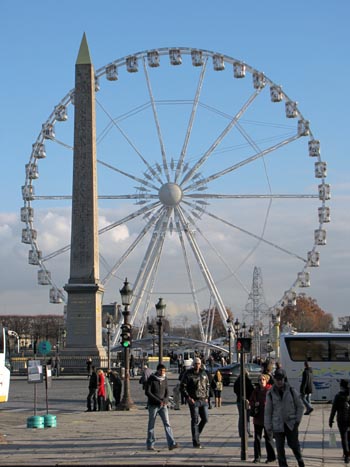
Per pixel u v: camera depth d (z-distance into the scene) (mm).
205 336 101562
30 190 83625
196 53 84125
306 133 84625
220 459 21594
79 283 68938
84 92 65188
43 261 83500
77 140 65500
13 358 83250
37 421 30750
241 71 84062
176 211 80938
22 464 20719
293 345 48906
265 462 21062
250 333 96750
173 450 23500
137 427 30906
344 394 21797
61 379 68000
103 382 40125
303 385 38000
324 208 85312
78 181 66250
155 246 80750
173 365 109438
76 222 67500
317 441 26625
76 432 28953
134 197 80375
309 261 85938
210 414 38906
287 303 86438
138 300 80562
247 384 23953
